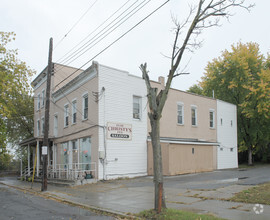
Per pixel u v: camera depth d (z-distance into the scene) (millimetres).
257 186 11773
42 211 9609
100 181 17453
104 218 8359
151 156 20734
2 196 14070
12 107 21266
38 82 30359
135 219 7852
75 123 21406
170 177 18625
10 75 19938
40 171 24156
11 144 39750
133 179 18312
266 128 31188
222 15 8703
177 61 8492
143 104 21219
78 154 20641
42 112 28750
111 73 19375
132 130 20125
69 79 26469
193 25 8461
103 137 18312
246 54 31000
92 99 19078
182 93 24672
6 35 20125
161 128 22109
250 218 7262
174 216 7402
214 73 33438
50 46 16422
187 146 21766
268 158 35219
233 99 32938
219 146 27641
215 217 7297
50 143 26625
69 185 16484
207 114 27125
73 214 9023
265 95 28250
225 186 12633
